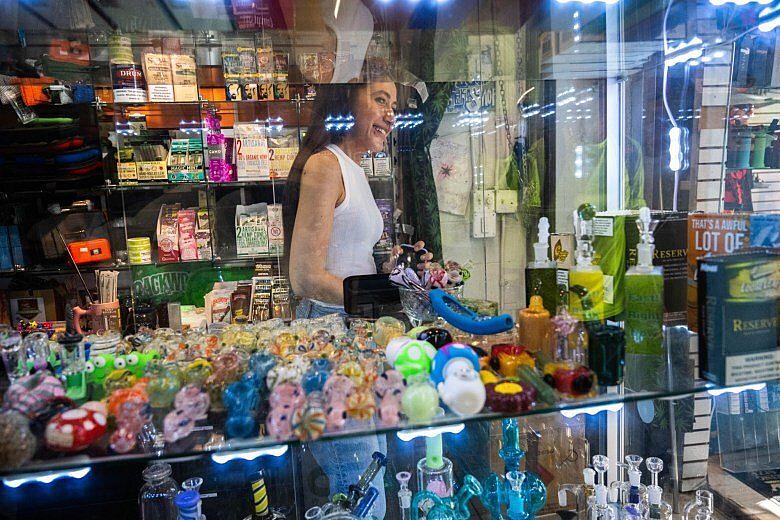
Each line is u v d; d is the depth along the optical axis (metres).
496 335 1.08
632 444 1.57
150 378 0.90
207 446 0.84
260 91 1.75
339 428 0.84
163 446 0.84
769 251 0.94
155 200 1.89
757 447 1.48
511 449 1.44
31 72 1.73
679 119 1.46
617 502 1.41
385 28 1.64
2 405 0.82
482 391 0.85
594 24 1.60
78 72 1.80
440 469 1.38
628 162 1.62
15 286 1.75
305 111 1.68
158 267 1.83
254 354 0.98
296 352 1.02
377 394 0.88
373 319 1.32
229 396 0.88
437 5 1.65
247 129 1.80
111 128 1.84
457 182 1.69
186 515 1.21
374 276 1.34
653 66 1.51
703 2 1.40
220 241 1.84
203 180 1.83
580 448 1.57
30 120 1.73
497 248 1.73
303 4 1.64
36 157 1.75
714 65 1.42
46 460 0.79
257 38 1.74
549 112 1.69
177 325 1.64
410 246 1.54
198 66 1.86
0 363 0.96
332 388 0.87
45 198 1.79
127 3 1.79
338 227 1.51
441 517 1.26
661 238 1.07
